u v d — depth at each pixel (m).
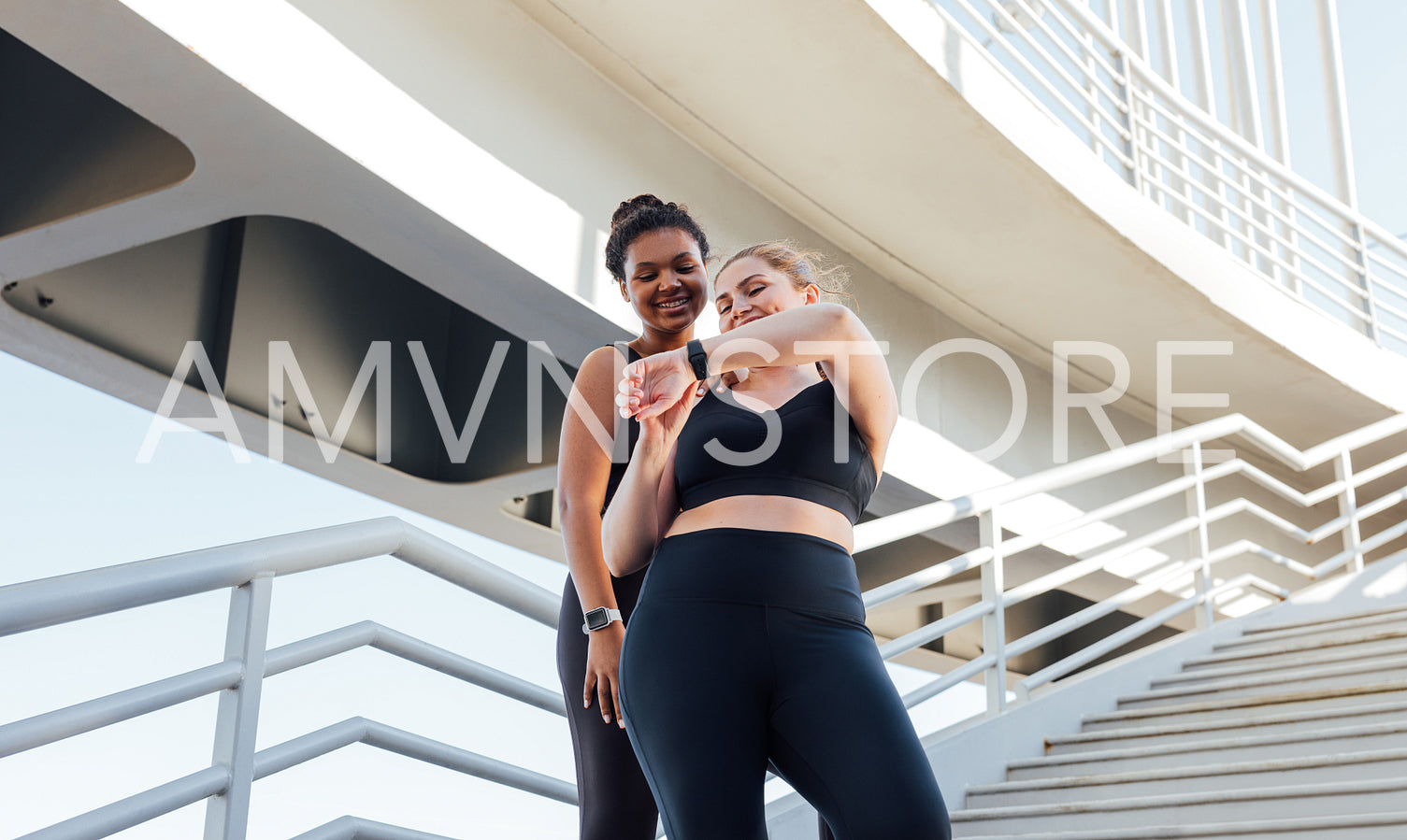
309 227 5.16
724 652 1.24
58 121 4.02
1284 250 8.02
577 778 1.60
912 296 6.39
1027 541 3.88
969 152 5.11
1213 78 8.11
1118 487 7.47
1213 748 3.27
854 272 6.03
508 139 4.16
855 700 1.21
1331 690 3.47
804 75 4.67
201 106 3.26
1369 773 2.85
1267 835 2.62
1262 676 3.83
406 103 3.75
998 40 5.23
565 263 4.30
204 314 4.73
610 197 4.59
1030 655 8.99
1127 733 3.60
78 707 1.18
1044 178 5.25
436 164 3.82
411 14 3.85
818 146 5.15
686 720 1.21
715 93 4.82
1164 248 5.90
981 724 3.56
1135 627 4.30
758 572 1.27
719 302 1.57
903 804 1.15
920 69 4.62
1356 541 5.46
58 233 3.89
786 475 1.34
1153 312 6.38
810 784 1.21
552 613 2.09
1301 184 7.02
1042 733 3.78
